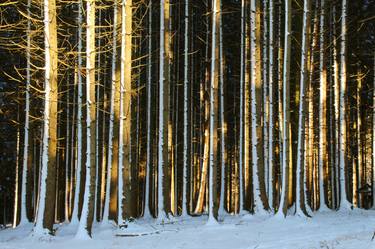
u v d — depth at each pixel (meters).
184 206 22.48
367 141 34.38
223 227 15.18
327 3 23.42
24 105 26.27
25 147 21.45
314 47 22.31
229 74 32.16
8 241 15.35
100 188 24.97
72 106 29.48
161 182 18.20
